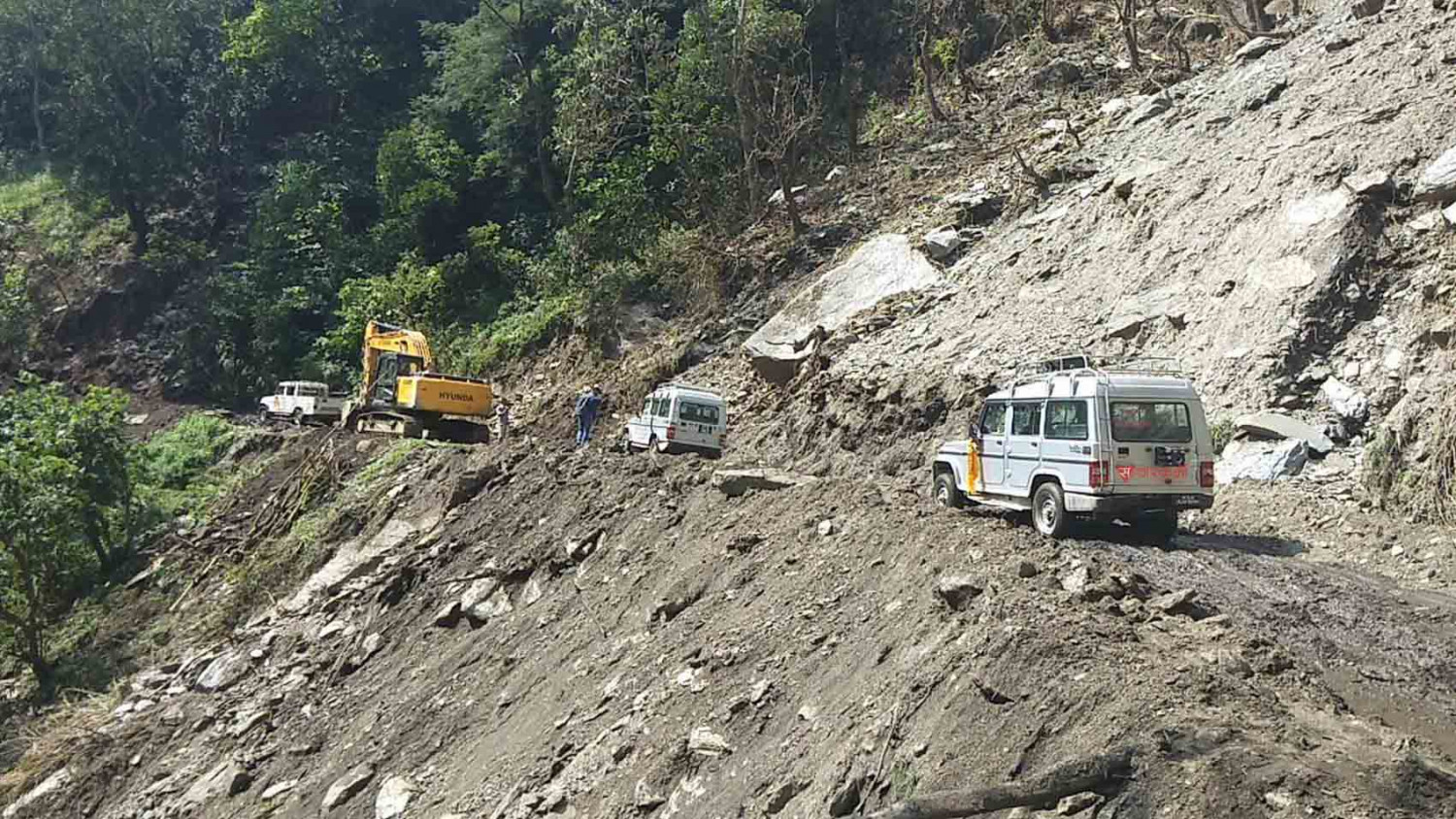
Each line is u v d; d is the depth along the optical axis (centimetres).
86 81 5462
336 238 4744
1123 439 1140
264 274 4716
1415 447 1360
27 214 5403
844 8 4166
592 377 3197
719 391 2683
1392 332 1586
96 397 2908
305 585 2166
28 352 4831
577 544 1559
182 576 2634
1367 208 1750
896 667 824
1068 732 641
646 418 2372
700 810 845
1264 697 666
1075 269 2189
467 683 1430
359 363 4250
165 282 5062
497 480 2036
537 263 4009
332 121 5759
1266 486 1433
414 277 4175
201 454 3575
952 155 3158
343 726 1533
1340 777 538
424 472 2375
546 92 4462
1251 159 2041
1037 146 2895
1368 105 1978
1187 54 2958
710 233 3472
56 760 1897
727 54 3634
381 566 2052
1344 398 1533
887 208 3077
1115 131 2694
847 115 3744
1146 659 695
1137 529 1254
